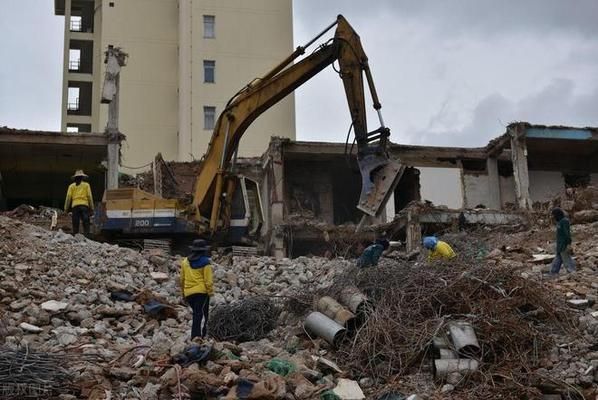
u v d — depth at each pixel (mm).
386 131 18656
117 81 32531
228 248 22797
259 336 13664
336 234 30078
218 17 50781
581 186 36125
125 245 22750
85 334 13141
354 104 19906
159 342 12188
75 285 16047
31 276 15969
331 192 35156
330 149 33062
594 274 15578
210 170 22453
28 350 10234
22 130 31500
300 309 14094
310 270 18531
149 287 16906
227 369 10539
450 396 10750
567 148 35594
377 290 13078
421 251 17562
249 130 49438
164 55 51969
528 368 11289
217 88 49781
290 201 34562
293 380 10578
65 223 25969
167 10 52656
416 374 11484
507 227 27375
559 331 12391
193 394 9977
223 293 16938
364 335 12109
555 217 16109
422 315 12422
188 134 48719
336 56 20734
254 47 50750
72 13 55938
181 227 22250
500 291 12617
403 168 18219
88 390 9828
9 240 17797
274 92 21625
